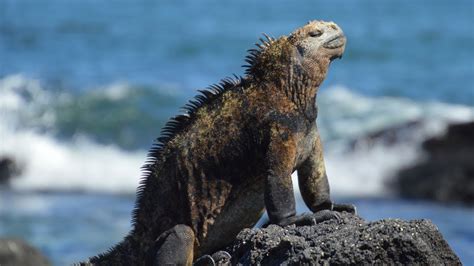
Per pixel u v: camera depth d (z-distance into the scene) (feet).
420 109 342.85
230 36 498.28
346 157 271.90
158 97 339.98
